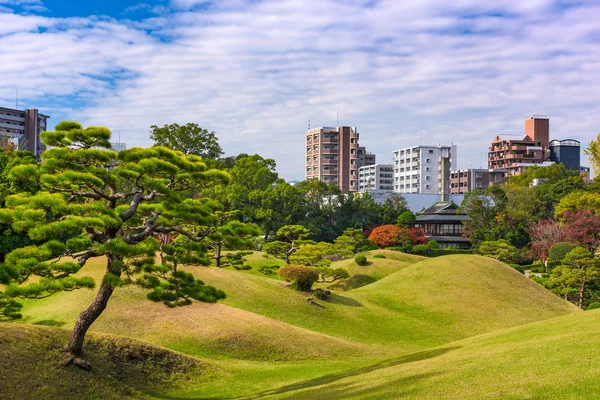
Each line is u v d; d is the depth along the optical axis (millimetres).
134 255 15789
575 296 46250
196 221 18016
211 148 72375
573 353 13828
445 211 89188
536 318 36250
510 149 151500
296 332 26656
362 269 53938
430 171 136750
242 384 18766
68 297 26438
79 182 16016
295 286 35781
